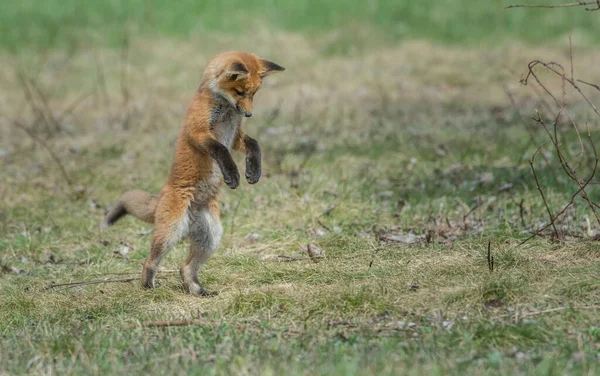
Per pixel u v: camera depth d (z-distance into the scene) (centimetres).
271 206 1351
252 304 928
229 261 1119
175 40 2809
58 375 745
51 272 1145
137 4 3111
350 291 923
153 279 1027
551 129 1717
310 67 2512
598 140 1603
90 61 2647
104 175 1578
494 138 1670
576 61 2478
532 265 978
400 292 937
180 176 1016
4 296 1025
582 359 720
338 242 1167
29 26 2952
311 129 1848
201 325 873
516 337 784
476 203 1284
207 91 1025
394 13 3033
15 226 1330
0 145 1892
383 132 1778
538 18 2977
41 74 2564
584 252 1017
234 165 989
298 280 1025
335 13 3025
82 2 3139
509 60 2502
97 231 1305
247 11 3048
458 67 2466
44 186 1533
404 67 2461
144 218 1055
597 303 869
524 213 1214
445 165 1530
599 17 2939
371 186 1424
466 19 2988
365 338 809
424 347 768
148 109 2127
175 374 717
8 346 841
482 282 920
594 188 1277
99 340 836
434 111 1981
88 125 2056
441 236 1159
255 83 1035
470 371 702
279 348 784
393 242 1147
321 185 1425
